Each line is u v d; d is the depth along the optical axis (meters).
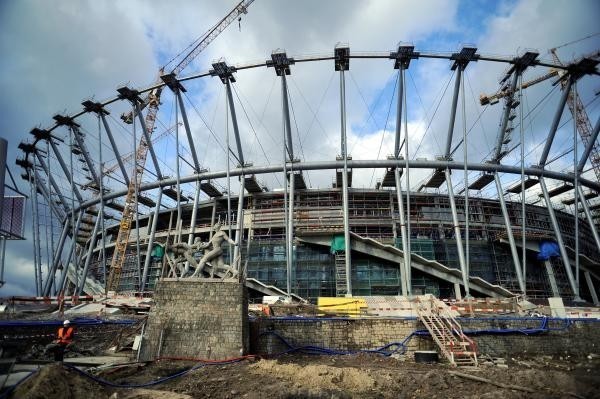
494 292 46.22
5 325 17.12
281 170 50.09
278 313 25.91
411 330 20.80
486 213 54.31
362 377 13.34
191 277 18.89
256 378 13.59
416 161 48.75
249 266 51.25
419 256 45.91
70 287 67.94
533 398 11.37
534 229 53.50
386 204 54.03
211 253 19.55
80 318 22.52
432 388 12.55
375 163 49.25
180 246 19.97
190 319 17.88
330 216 53.19
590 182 53.69
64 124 54.66
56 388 10.23
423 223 52.25
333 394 11.64
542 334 20.70
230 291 18.36
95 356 17.44
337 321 21.17
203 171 54.47
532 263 53.25
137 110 52.56
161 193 55.62
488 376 13.80
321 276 49.75
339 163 49.41
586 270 55.72
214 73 47.78
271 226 53.62
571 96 54.56
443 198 54.41
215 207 58.25
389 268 49.03
